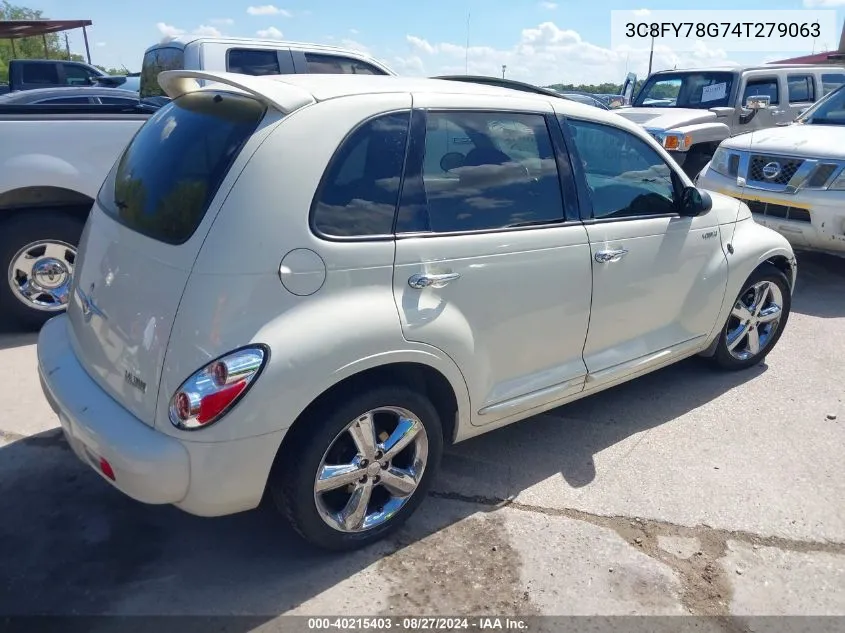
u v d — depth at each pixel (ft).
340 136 8.64
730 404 14.35
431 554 9.71
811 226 21.42
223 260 7.84
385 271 8.85
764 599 9.14
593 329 11.73
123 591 8.87
